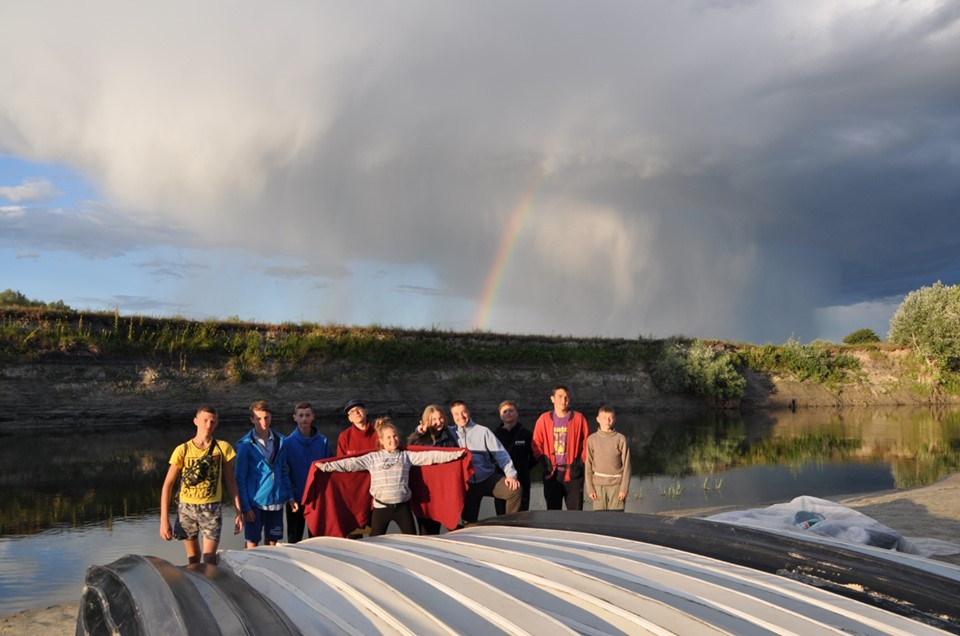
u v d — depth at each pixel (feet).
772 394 158.61
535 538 15.42
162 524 24.80
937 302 178.40
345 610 11.03
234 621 10.18
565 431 30.66
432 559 13.30
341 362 115.14
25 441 76.43
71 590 29.68
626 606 10.75
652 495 53.36
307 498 24.84
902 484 58.29
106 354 98.17
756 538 13.98
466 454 25.20
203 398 100.07
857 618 10.32
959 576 11.99
